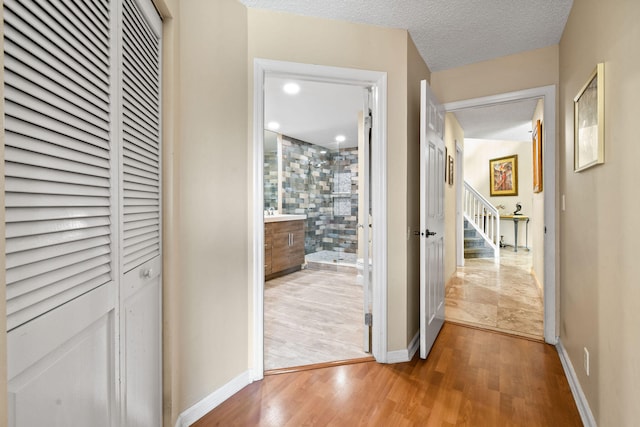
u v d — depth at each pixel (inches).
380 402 66.0
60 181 27.1
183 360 57.7
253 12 72.9
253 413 62.4
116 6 36.6
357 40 79.5
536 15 77.5
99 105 33.1
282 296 142.2
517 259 234.4
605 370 51.3
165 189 52.8
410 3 72.6
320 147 225.0
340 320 113.1
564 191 83.9
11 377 22.0
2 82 19.8
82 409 30.6
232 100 68.1
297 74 76.0
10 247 22.1
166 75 52.3
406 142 83.5
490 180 298.0
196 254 60.0
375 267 83.0
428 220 85.4
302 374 76.6
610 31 49.3
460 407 64.4
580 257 67.1
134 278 41.8
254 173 72.7
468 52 96.3
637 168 40.7
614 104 47.9
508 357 85.3
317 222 224.2
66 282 28.1
